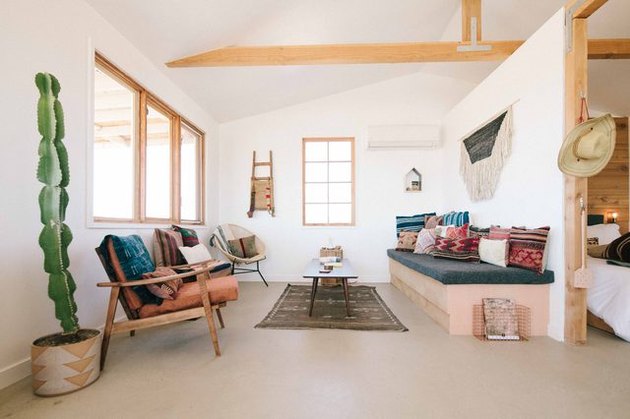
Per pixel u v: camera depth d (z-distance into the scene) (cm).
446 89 505
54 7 207
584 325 235
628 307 238
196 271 221
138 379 185
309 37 351
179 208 388
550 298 257
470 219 404
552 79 256
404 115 511
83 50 231
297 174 509
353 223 512
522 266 264
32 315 191
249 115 511
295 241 505
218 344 229
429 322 288
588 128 221
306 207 521
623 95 390
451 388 173
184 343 240
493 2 338
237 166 514
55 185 174
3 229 176
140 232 303
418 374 189
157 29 276
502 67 328
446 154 488
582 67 234
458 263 307
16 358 182
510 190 316
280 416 149
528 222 289
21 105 186
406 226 475
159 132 372
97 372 185
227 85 405
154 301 218
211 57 330
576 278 231
